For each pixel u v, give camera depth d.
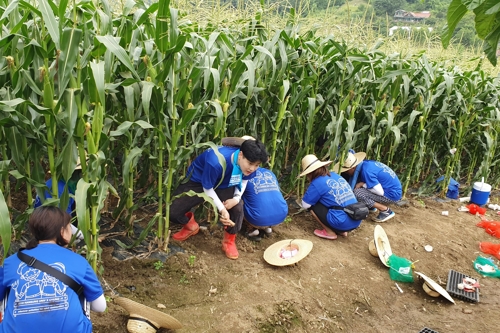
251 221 3.77
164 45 2.69
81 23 2.38
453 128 5.44
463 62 6.75
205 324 2.76
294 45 4.09
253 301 3.05
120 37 2.79
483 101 5.70
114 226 3.72
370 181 4.58
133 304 2.49
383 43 4.98
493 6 1.48
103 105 2.33
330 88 4.34
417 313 3.28
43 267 1.91
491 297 3.57
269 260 3.51
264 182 3.75
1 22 2.31
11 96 2.53
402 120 5.11
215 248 3.69
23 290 1.87
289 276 3.43
